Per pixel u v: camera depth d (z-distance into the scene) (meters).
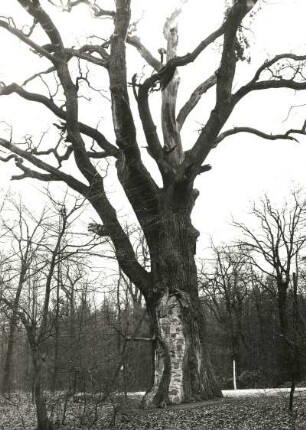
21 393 27.16
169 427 13.69
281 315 37.38
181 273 19.20
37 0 18.66
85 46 21.67
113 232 18.58
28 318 12.96
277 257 40.41
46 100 20.27
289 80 20.09
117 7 19.94
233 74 19.27
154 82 19.52
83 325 18.98
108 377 14.93
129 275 19.50
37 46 19.62
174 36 23.33
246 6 18.02
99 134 21.02
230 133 22.38
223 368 49.53
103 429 13.65
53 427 13.18
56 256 14.72
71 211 13.92
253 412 14.54
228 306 47.22
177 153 21.23
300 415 13.57
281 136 22.36
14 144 18.97
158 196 20.02
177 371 17.95
